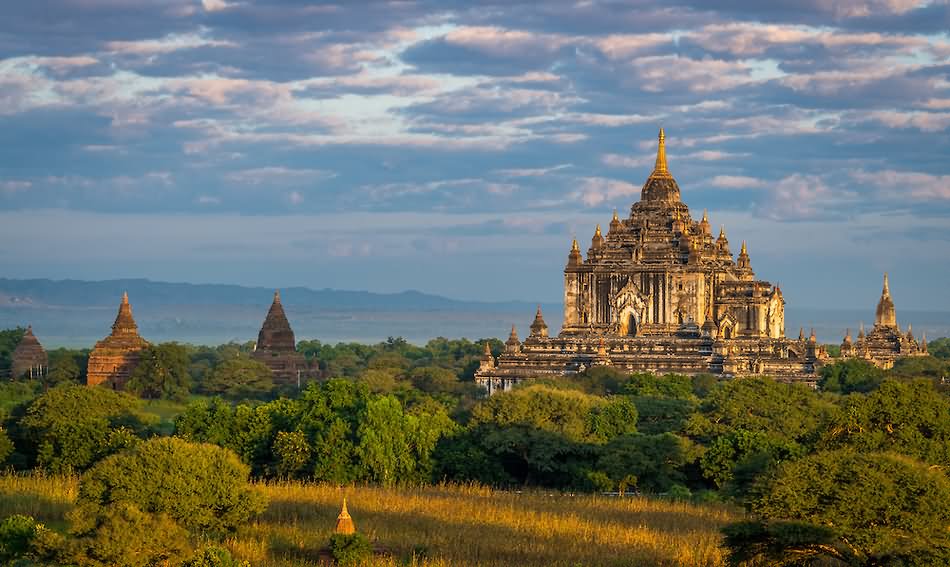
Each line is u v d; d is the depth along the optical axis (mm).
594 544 188625
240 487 191750
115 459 191125
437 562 176125
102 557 167125
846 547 157875
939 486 156125
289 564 174750
